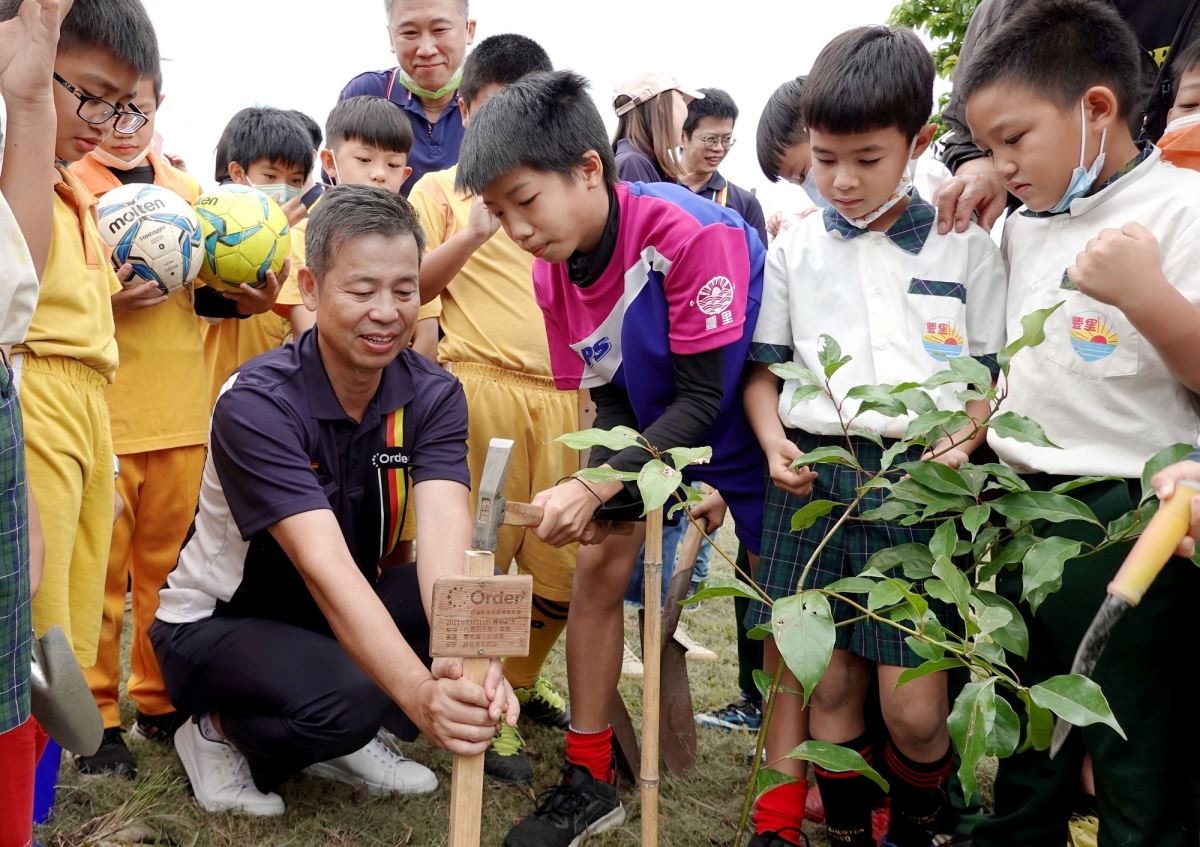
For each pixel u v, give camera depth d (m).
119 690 2.85
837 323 2.09
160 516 2.67
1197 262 1.69
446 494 2.19
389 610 2.41
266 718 2.21
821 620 1.44
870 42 1.97
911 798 2.11
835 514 2.06
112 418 2.56
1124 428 1.77
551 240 2.01
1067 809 1.88
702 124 4.04
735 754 2.73
